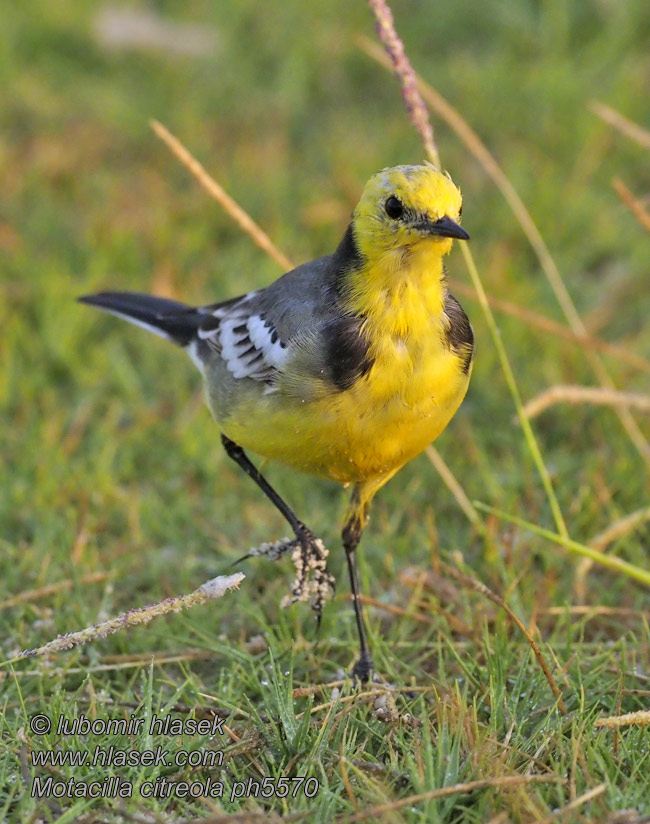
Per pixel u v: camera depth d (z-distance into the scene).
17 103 18.97
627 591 10.56
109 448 12.48
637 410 12.86
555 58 19.59
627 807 7.30
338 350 8.67
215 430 12.91
